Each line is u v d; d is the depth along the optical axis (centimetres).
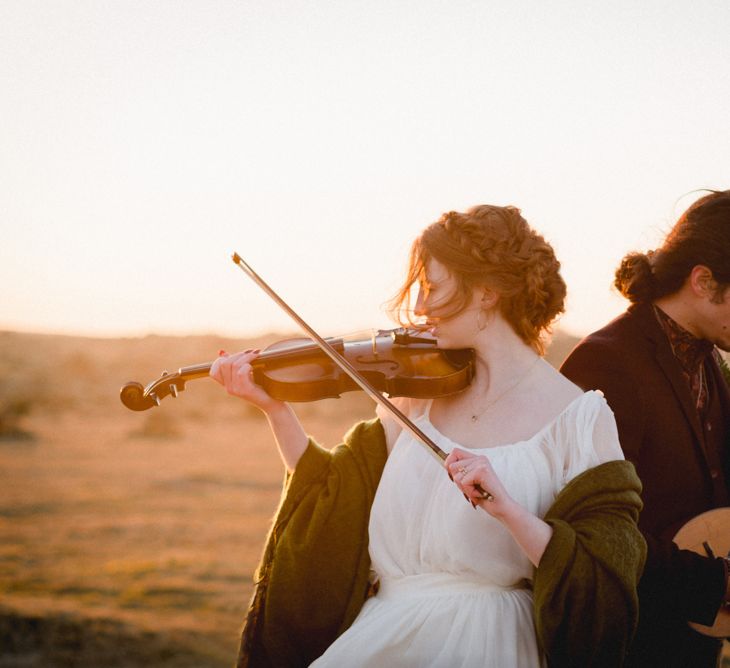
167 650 992
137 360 6438
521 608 231
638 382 284
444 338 247
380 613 238
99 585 1556
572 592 214
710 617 265
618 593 217
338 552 252
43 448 4075
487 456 232
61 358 6322
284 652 252
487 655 224
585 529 219
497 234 238
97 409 5275
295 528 255
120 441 4350
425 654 228
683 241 288
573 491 223
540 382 241
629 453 279
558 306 248
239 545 2131
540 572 214
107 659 920
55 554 1983
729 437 307
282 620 253
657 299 295
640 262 298
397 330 290
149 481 3203
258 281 267
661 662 278
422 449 243
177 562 1866
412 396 246
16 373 5794
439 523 233
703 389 304
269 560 259
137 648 985
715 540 277
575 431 230
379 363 275
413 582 238
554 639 216
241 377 264
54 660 913
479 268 236
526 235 244
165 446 4234
